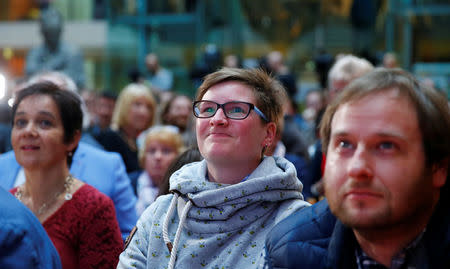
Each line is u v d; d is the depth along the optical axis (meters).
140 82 10.41
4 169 2.77
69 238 2.27
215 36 12.07
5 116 4.51
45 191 2.34
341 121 1.21
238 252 1.65
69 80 3.48
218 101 1.77
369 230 1.21
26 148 2.33
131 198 2.99
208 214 1.69
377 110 1.17
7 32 14.99
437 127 1.17
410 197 1.16
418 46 11.02
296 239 1.41
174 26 12.29
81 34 14.27
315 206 1.49
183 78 11.95
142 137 4.59
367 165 1.16
